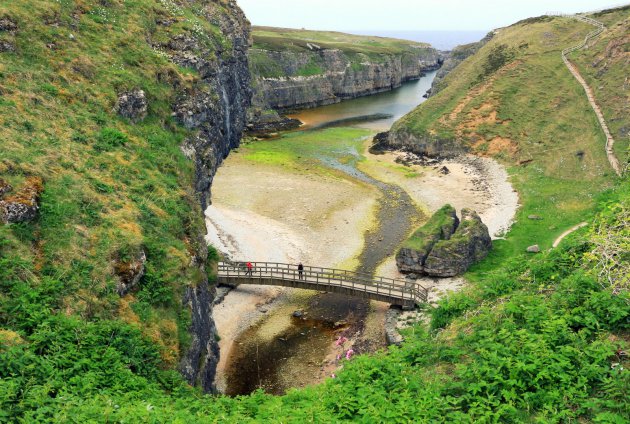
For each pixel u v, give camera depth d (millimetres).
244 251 41938
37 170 20000
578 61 76000
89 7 33812
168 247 21781
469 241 37344
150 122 30031
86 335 15547
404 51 175625
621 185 30188
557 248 19000
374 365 14383
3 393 11766
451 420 11172
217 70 41125
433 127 75125
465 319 17234
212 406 14711
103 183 22516
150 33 36969
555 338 13102
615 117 59281
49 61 27609
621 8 91062
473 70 88312
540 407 11344
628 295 13891
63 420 11305
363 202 55156
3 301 15148
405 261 37812
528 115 70312
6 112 22422
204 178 34125
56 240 18109
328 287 34219
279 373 27828
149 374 16344
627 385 10883
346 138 85812
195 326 21609
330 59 133750
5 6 28125
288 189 58656
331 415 12344
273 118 96312
